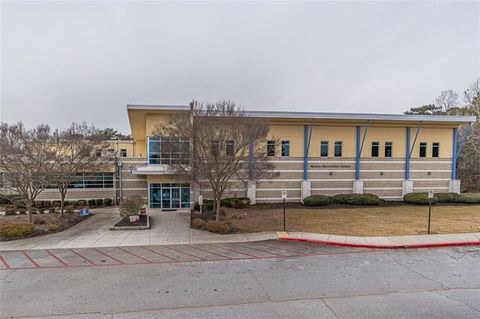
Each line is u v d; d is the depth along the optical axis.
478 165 37.12
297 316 5.75
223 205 22.25
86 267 9.02
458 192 25.55
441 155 25.81
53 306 6.27
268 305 6.27
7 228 13.10
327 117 23.11
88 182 25.58
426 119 23.92
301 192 24.23
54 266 9.12
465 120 24.16
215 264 9.30
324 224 15.79
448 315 5.76
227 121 14.55
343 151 24.78
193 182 17.67
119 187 25.84
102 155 22.33
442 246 11.44
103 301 6.52
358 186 24.58
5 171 17.42
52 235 13.92
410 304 6.29
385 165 25.27
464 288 7.22
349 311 5.96
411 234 13.20
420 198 23.16
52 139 17.41
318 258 9.91
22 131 16.80
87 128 29.31
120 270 8.73
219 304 6.34
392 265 9.11
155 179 22.06
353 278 7.94
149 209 22.06
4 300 6.59
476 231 13.73
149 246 11.73
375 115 23.39
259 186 23.91
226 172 15.13
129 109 20.36
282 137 24.11
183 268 8.89
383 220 16.84
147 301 6.50
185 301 6.50
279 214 19.17
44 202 24.41
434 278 7.94
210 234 13.91
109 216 20.03
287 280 7.80
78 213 20.80
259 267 8.96
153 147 21.69
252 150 16.00
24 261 9.68
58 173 17.50
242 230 14.59
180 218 18.61
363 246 11.42
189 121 15.05
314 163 24.52
